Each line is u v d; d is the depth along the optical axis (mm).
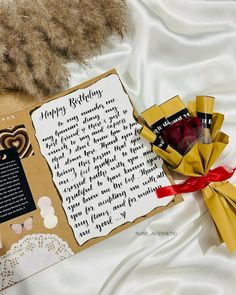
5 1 471
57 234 437
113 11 492
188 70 528
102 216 450
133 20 523
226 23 537
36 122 455
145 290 450
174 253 462
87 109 471
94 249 453
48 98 466
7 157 438
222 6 543
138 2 524
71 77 501
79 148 460
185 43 529
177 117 470
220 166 480
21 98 474
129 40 527
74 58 503
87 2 483
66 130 461
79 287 442
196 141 461
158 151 457
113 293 444
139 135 475
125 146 470
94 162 459
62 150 455
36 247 431
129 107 481
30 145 448
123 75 519
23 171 441
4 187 433
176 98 478
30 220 434
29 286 430
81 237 442
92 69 512
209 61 531
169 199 468
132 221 455
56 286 438
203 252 466
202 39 532
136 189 462
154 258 458
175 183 481
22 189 437
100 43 501
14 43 455
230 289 459
